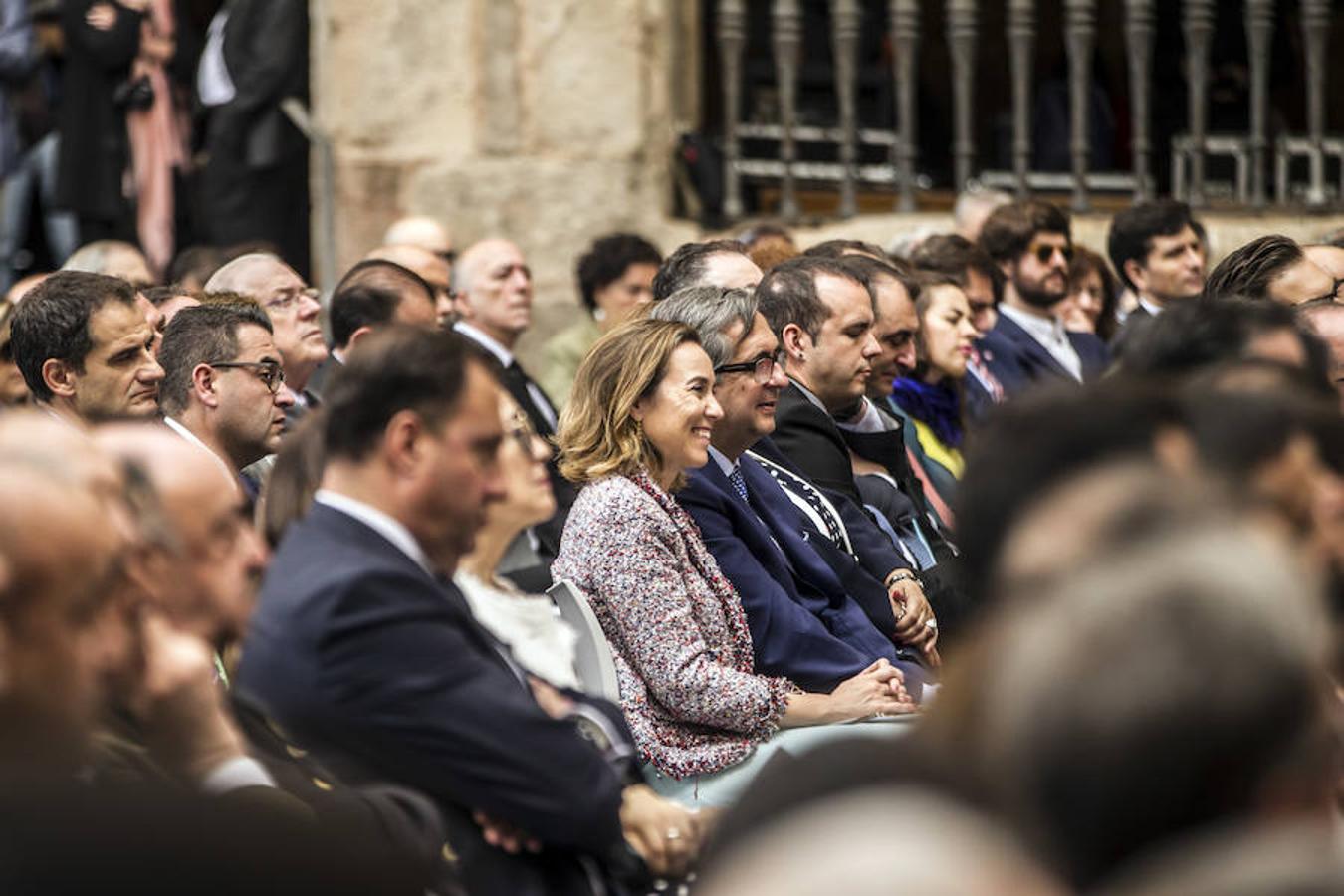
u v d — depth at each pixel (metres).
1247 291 10.22
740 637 8.95
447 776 6.18
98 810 4.07
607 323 14.94
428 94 17.27
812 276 10.77
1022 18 17.02
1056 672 2.88
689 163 17.25
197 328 9.45
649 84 17.36
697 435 8.92
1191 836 2.85
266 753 5.93
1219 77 18.38
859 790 3.66
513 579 9.33
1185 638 2.84
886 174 19.92
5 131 18.41
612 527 8.64
